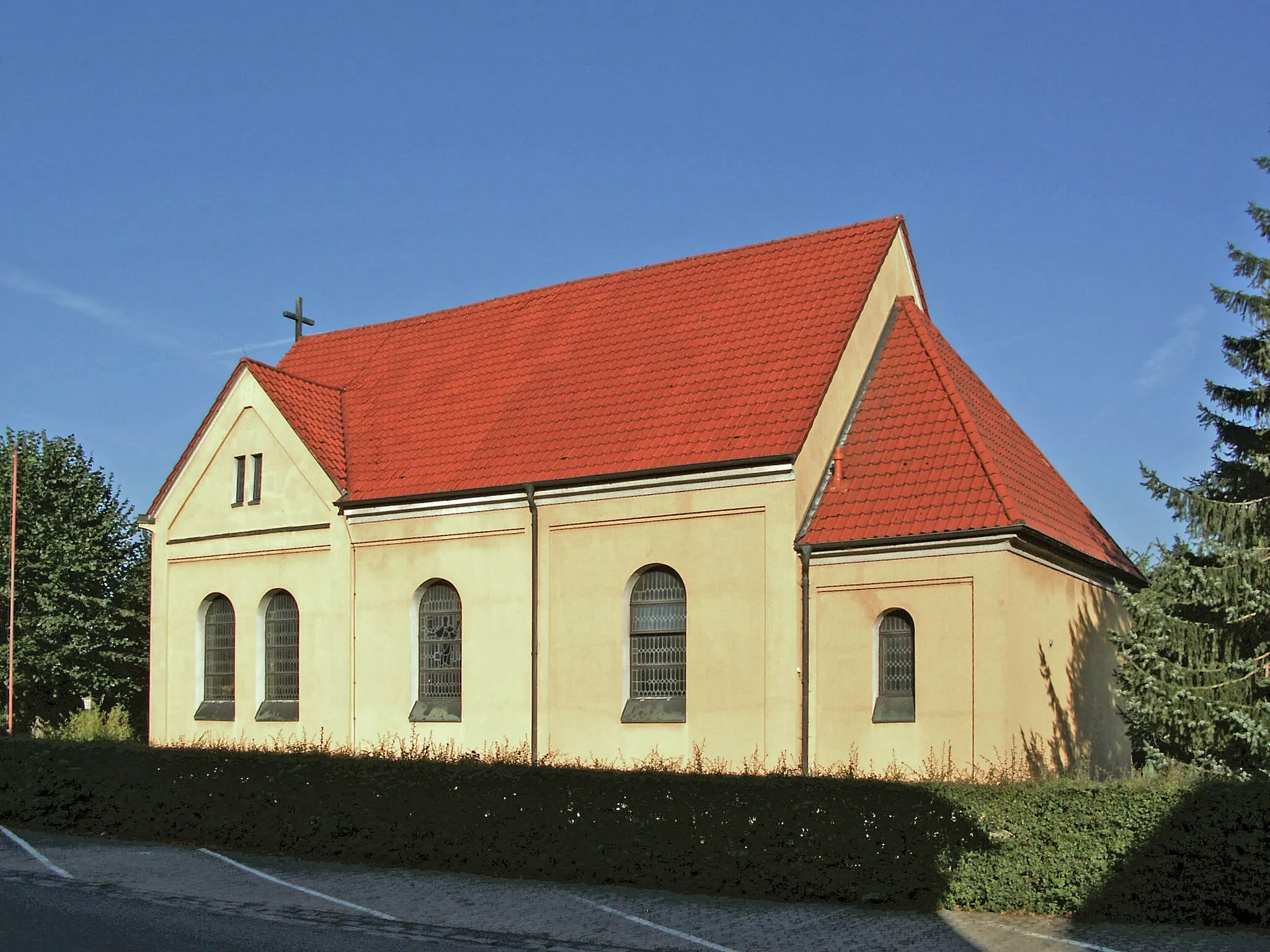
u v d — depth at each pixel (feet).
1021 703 76.07
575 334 105.40
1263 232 84.07
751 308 97.30
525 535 91.71
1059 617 83.61
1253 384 84.43
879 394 90.38
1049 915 54.29
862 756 77.82
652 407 92.32
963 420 84.12
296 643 102.47
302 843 71.82
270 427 105.19
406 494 96.12
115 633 181.47
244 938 50.88
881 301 95.45
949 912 55.31
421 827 68.23
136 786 79.87
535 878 64.34
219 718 104.83
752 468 82.74
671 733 84.07
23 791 84.33
